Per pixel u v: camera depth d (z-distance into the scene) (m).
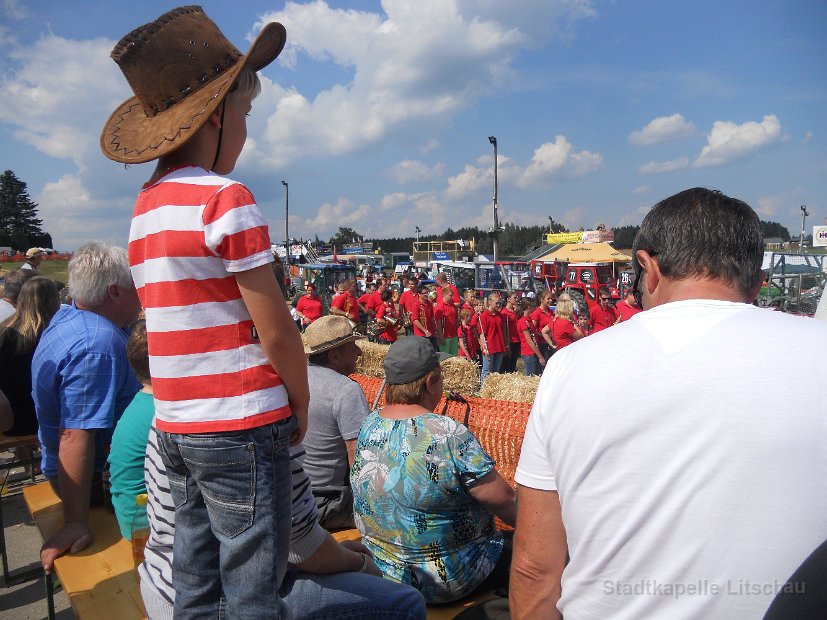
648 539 1.07
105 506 3.26
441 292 12.04
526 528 1.32
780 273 17.72
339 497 3.21
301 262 41.69
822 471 1.01
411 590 2.04
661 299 1.35
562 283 25.64
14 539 4.50
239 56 1.62
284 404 1.45
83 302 3.01
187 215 1.36
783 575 0.99
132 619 2.27
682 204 1.32
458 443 2.35
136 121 1.63
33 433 4.10
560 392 1.23
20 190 102.81
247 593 1.38
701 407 1.06
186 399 1.37
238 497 1.38
